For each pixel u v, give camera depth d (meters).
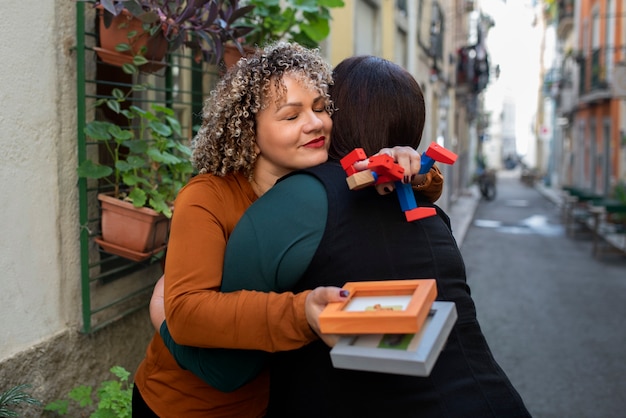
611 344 6.26
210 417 1.54
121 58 2.66
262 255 1.30
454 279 1.37
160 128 2.79
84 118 2.64
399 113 1.49
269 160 1.48
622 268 11.07
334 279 1.29
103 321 2.88
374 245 1.31
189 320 1.25
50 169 2.51
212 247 1.35
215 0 2.68
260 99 1.40
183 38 2.65
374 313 1.06
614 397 4.87
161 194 2.78
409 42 14.30
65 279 2.61
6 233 2.28
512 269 10.93
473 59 28.38
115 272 2.93
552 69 37.75
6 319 2.29
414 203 1.33
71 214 2.64
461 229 16.64
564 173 34.69
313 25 3.85
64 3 2.57
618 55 20.83
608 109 22.30
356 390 1.27
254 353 1.35
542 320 7.27
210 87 4.11
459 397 1.26
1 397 2.13
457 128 29.67
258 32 3.73
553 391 5.00
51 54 2.51
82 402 2.43
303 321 1.18
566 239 15.34
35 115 2.42
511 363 5.69
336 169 1.40
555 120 38.53
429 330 1.09
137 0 2.54
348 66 1.54
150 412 1.59
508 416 1.27
